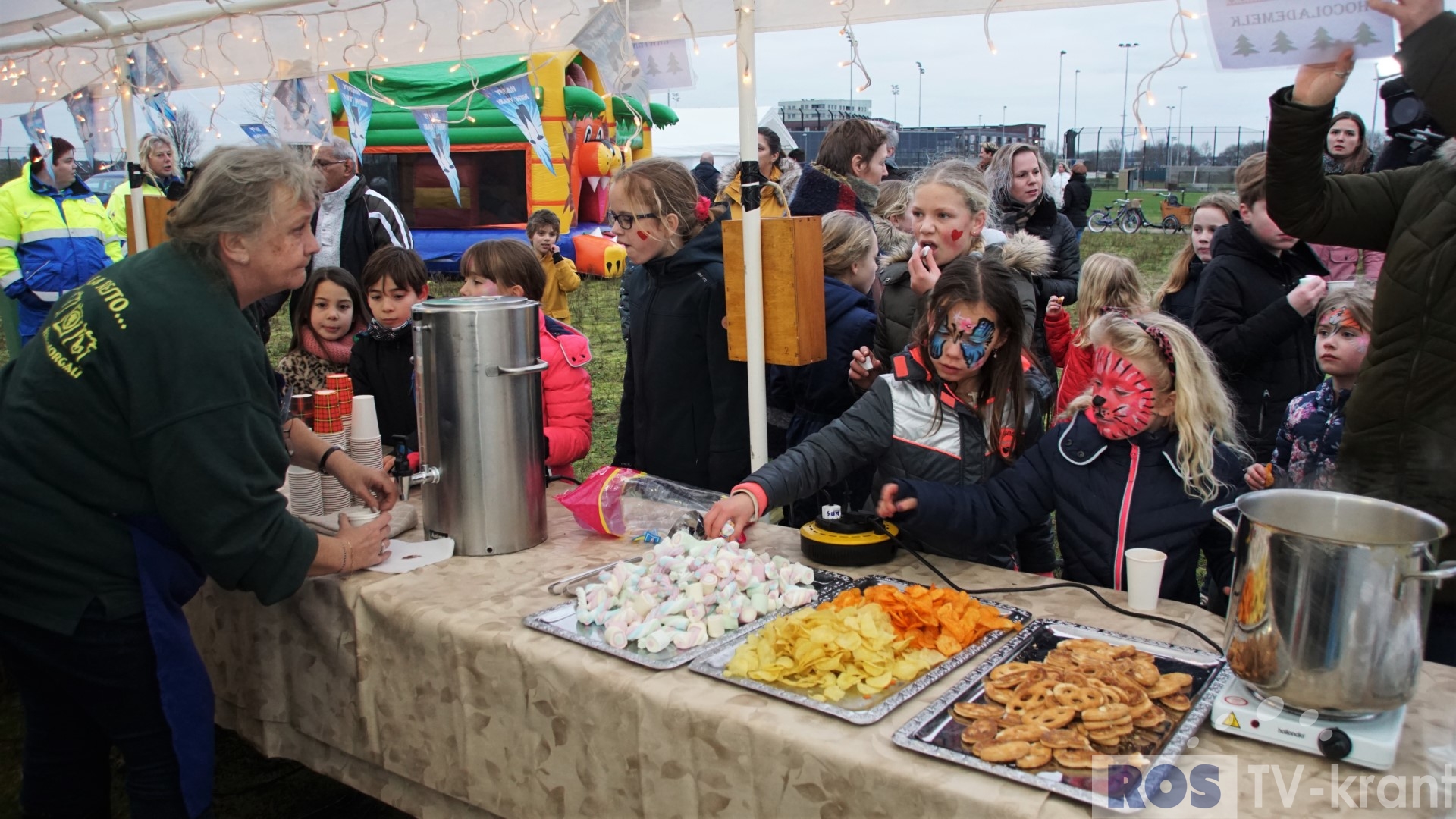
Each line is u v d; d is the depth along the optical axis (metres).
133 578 1.59
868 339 2.79
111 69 4.04
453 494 1.92
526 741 1.55
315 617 1.85
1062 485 1.84
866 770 1.17
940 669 1.40
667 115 15.45
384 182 11.81
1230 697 1.24
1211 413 1.75
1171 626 1.55
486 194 12.84
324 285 3.05
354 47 3.58
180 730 1.64
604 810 1.46
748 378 2.31
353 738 1.84
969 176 2.61
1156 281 11.12
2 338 9.44
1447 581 1.85
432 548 1.96
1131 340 1.74
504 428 1.91
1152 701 1.28
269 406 1.65
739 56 2.16
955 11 2.18
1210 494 1.75
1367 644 1.12
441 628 1.63
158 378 1.49
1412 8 1.49
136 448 1.51
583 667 1.45
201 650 2.12
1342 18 1.55
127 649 1.60
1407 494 1.91
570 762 1.50
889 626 1.50
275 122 3.96
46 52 4.33
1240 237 3.07
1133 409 1.75
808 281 2.26
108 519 1.56
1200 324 3.12
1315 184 1.90
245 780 2.64
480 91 3.52
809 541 1.88
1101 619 1.58
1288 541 1.16
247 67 3.88
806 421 2.89
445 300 1.94
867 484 2.90
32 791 1.82
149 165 4.31
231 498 1.54
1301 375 3.04
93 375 1.50
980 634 1.52
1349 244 2.02
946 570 1.82
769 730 1.25
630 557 1.93
